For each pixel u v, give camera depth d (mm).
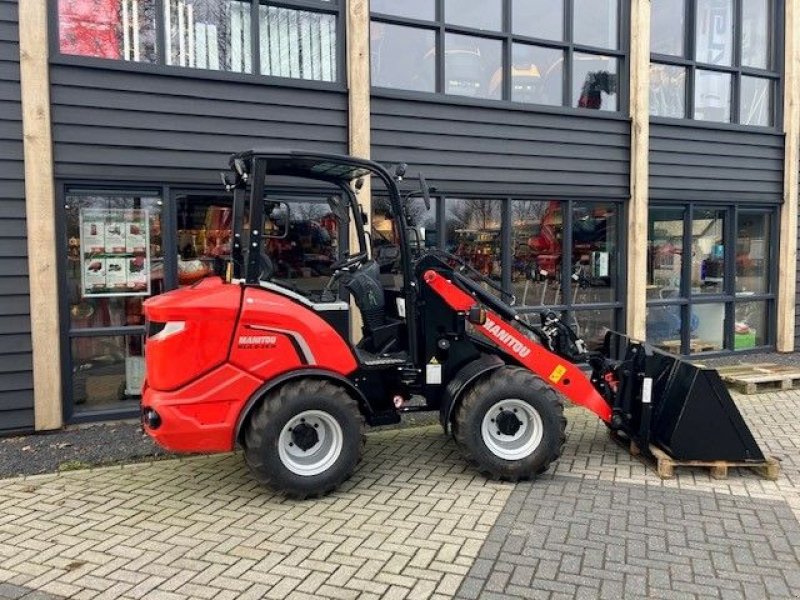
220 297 4352
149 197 6387
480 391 4730
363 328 5270
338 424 4496
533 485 4746
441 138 7523
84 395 6281
